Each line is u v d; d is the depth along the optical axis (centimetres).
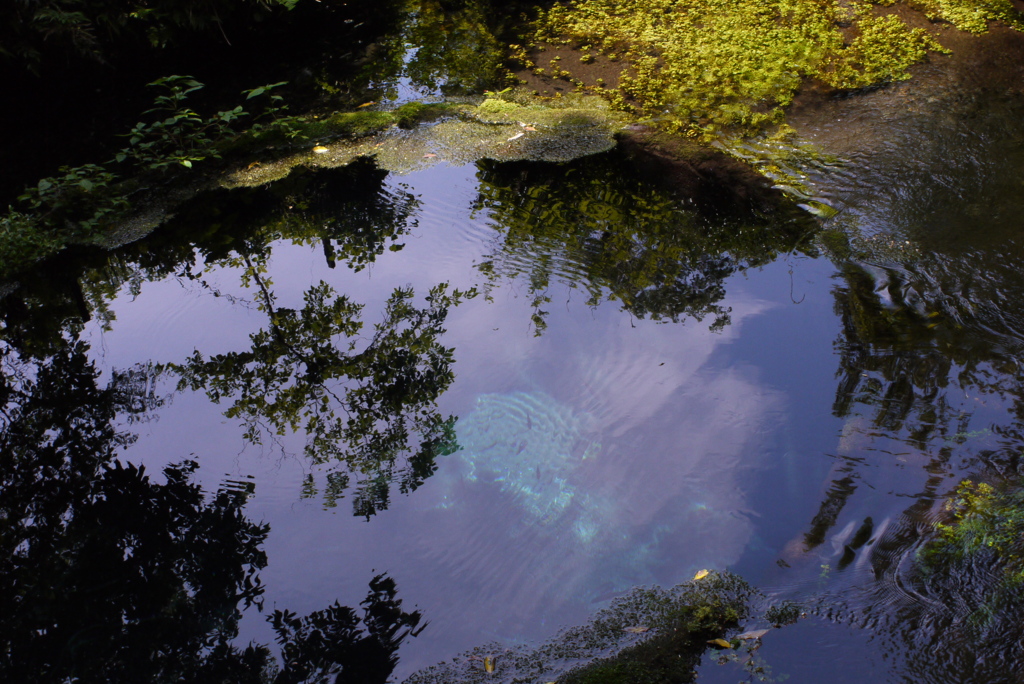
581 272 530
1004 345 422
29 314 557
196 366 491
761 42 757
